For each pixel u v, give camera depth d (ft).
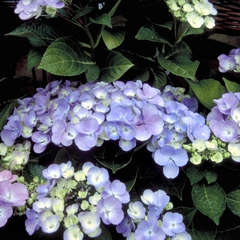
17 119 2.89
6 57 3.70
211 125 2.73
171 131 2.66
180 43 3.09
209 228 2.81
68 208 2.52
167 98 3.10
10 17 3.55
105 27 2.98
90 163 2.62
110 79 2.93
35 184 2.69
